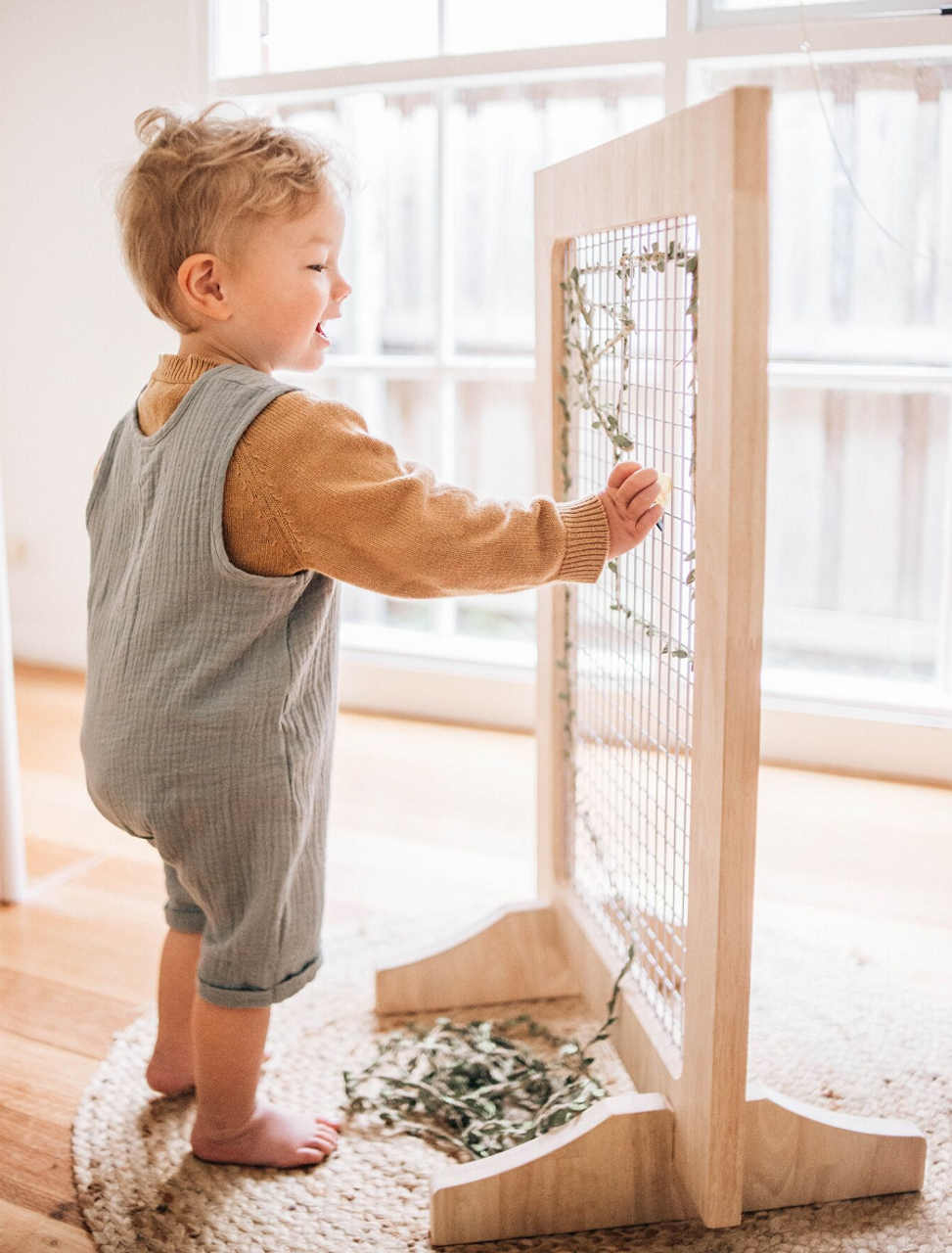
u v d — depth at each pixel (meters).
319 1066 1.30
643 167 0.99
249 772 1.03
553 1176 1.05
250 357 1.08
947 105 2.16
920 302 2.74
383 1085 1.26
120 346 2.59
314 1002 1.42
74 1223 1.07
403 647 2.52
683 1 2.04
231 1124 1.13
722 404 0.88
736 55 2.02
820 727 2.19
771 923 1.61
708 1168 0.98
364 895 1.69
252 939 1.07
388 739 2.37
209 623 1.01
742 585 0.89
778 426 2.91
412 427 3.16
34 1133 1.20
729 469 0.87
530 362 2.40
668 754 1.11
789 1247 1.03
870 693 2.19
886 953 1.53
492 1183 1.04
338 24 2.44
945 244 2.23
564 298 1.28
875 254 2.72
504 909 1.42
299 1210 1.08
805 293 2.77
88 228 2.56
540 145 2.72
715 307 0.88
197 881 1.07
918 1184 1.10
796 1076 1.26
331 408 1.00
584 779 1.78
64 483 2.72
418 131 2.84
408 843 1.87
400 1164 1.15
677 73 2.07
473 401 3.12
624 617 1.20
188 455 1.01
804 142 2.65
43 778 2.14
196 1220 1.07
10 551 2.83
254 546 0.99
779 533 2.97
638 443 1.22
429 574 0.98
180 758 1.03
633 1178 1.06
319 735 1.10
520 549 0.99
